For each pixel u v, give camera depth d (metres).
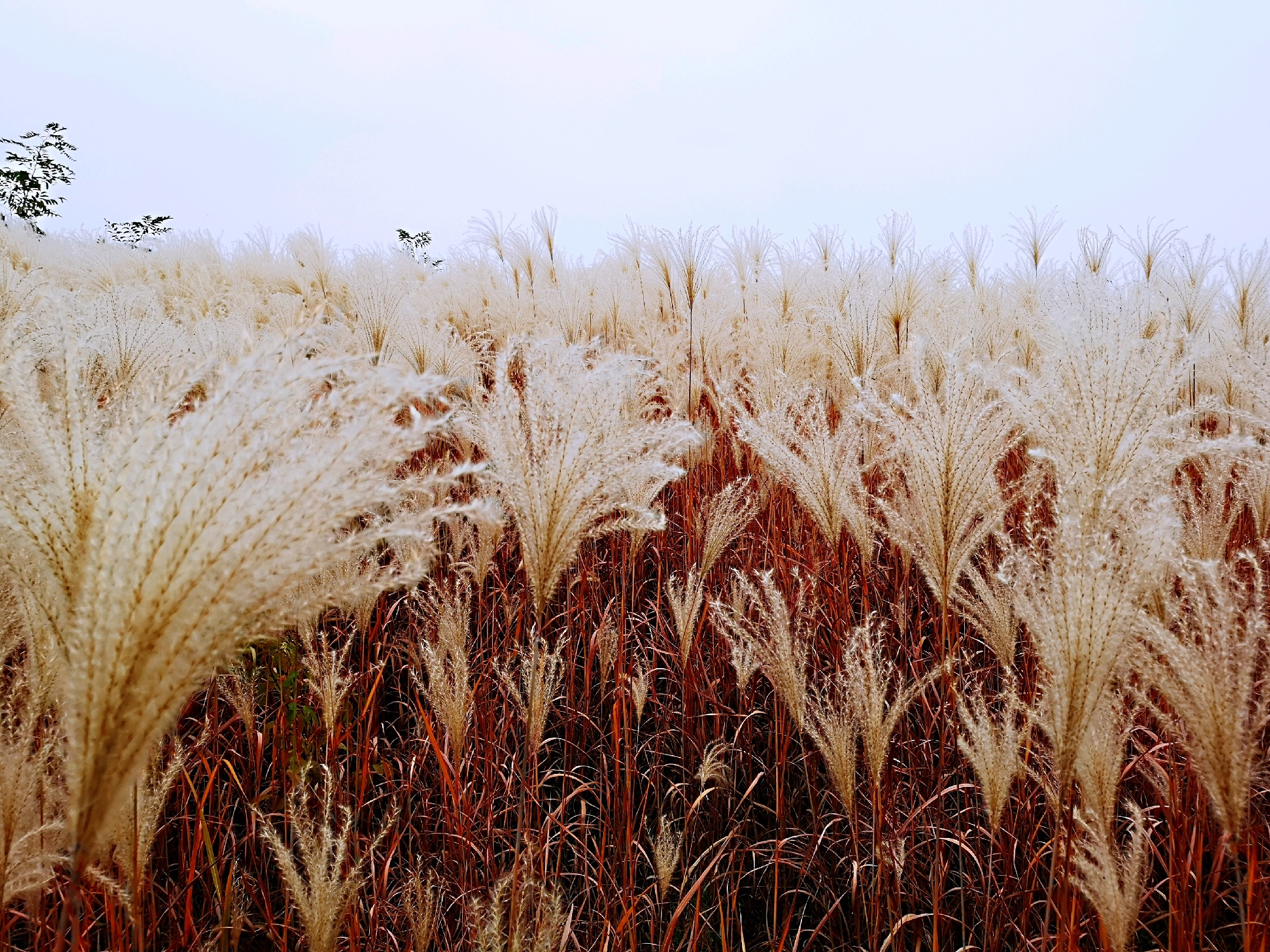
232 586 0.92
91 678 0.85
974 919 2.31
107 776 0.86
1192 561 1.58
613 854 2.39
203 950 1.85
